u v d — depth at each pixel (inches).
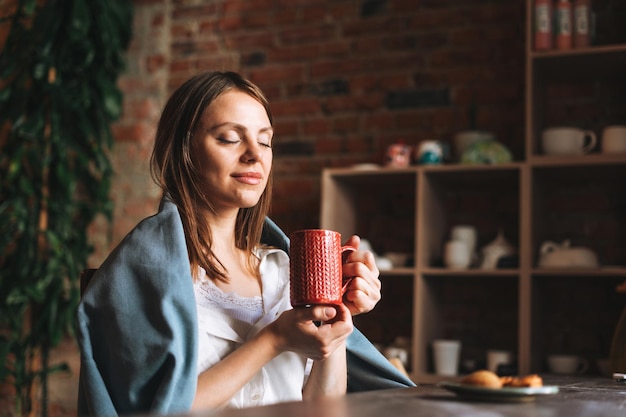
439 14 138.9
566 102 129.0
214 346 53.0
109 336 48.8
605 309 124.1
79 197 153.6
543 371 123.3
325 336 46.4
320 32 146.8
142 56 153.8
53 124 140.2
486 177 126.9
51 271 136.6
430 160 126.0
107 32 144.8
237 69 151.3
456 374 121.3
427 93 138.2
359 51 143.8
